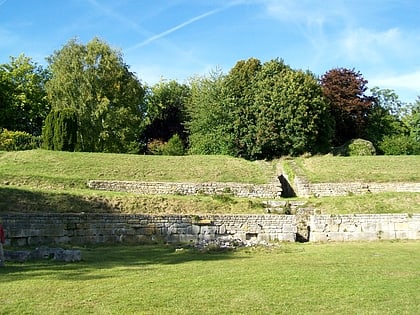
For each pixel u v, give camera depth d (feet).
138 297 29.63
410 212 81.00
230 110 148.56
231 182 93.45
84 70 150.10
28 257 45.55
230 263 45.44
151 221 67.72
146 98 205.98
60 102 148.56
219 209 78.69
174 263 45.44
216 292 31.50
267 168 103.71
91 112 148.15
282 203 82.79
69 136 115.34
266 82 149.89
